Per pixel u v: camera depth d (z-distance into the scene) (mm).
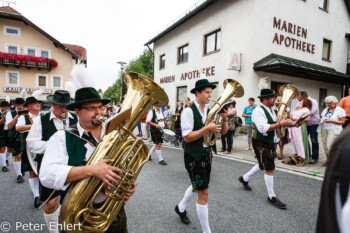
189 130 2371
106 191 1321
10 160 6281
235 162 5641
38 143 2373
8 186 4055
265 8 9188
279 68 8422
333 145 527
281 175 4578
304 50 10516
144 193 3658
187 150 2430
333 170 481
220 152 6824
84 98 1442
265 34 9258
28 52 22141
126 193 1436
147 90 1618
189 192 2607
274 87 9797
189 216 2924
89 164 1312
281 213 2973
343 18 12141
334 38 11797
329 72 10055
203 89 2477
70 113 2898
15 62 21188
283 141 5602
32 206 3213
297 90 3629
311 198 3463
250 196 3520
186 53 13578
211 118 2471
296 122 2920
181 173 4789
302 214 2953
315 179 4340
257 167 3562
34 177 3180
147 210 3066
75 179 1241
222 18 10508
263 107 3268
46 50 22625
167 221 2781
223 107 2508
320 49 11180
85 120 1476
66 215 1236
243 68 9430
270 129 2971
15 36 21516
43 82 22891
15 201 3385
